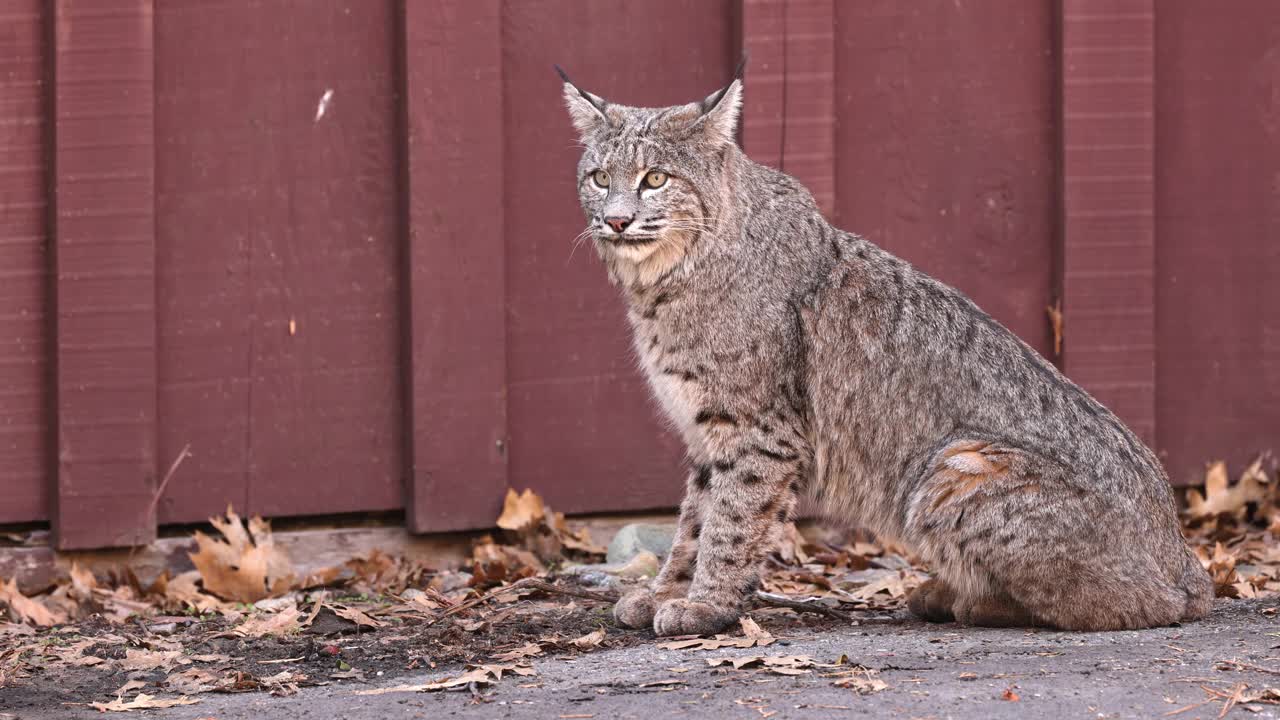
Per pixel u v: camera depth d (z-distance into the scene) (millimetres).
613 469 10250
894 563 9953
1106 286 10438
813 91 10078
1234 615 7883
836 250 8250
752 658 6961
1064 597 7426
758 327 7980
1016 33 10391
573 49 10000
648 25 10078
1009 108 10422
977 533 7492
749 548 7961
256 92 9703
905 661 6879
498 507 10031
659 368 8172
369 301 9945
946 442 7746
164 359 9719
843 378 8008
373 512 10203
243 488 9867
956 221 10438
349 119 9820
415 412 9852
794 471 8023
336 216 9859
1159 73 10539
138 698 6883
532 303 10086
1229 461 10750
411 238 9758
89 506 9539
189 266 9711
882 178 10352
